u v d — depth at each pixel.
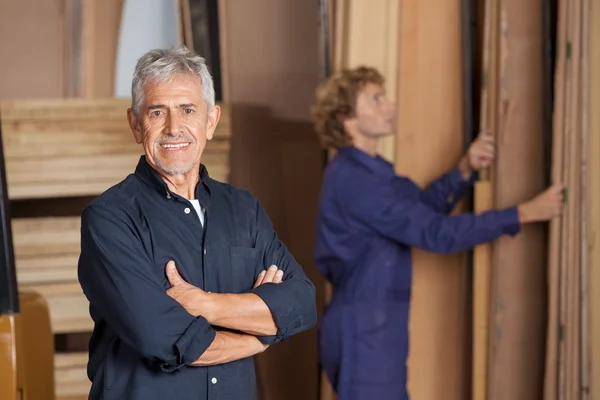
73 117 4.41
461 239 3.79
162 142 2.31
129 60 4.74
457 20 4.35
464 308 4.32
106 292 2.25
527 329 4.09
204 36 4.75
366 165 3.95
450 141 4.33
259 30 4.81
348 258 3.89
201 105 2.36
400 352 3.90
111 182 4.43
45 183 4.39
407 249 3.94
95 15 4.69
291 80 4.83
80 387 4.45
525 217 3.85
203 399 2.33
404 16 4.35
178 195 2.38
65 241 4.44
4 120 4.36
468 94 4.31
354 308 3.87
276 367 4.76
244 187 4.79
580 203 3.82
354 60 4.34
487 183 4.11
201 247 2.39
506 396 4.09
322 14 4.59
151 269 2.28
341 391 3.87
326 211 3.94
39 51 4.66
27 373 3.55
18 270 4.40
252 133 4.81
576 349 3.82
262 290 2.38
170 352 2.21
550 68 4.05
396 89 4.33
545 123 4.06
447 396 4.32
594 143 3.84
